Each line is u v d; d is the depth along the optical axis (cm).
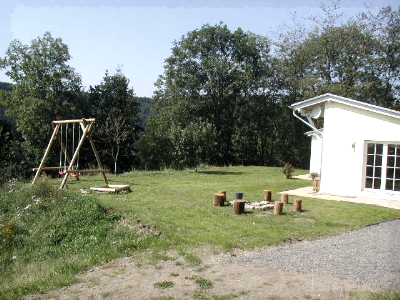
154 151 3119
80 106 2903
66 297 400
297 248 568
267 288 406
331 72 2900
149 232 650
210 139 1973
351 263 493
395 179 1044
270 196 1003
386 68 2794
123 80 3234
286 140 3466
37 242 667
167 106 3197
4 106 2781
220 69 2983
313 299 374
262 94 3322
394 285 412
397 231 682
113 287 421
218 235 632
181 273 461
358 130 1105
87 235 670
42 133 2470
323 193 1162
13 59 2661
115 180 1506
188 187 1295
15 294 418
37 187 943
